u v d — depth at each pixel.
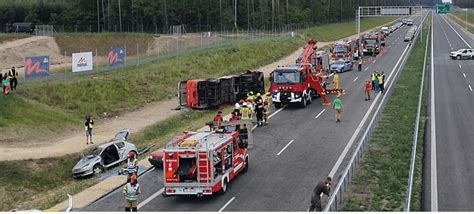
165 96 54.97
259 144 32.38
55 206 23.39
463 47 103.88
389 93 50.00
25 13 126.31
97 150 32.81
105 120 45.03
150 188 24.86
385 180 23.69
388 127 34.88
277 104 44.69
